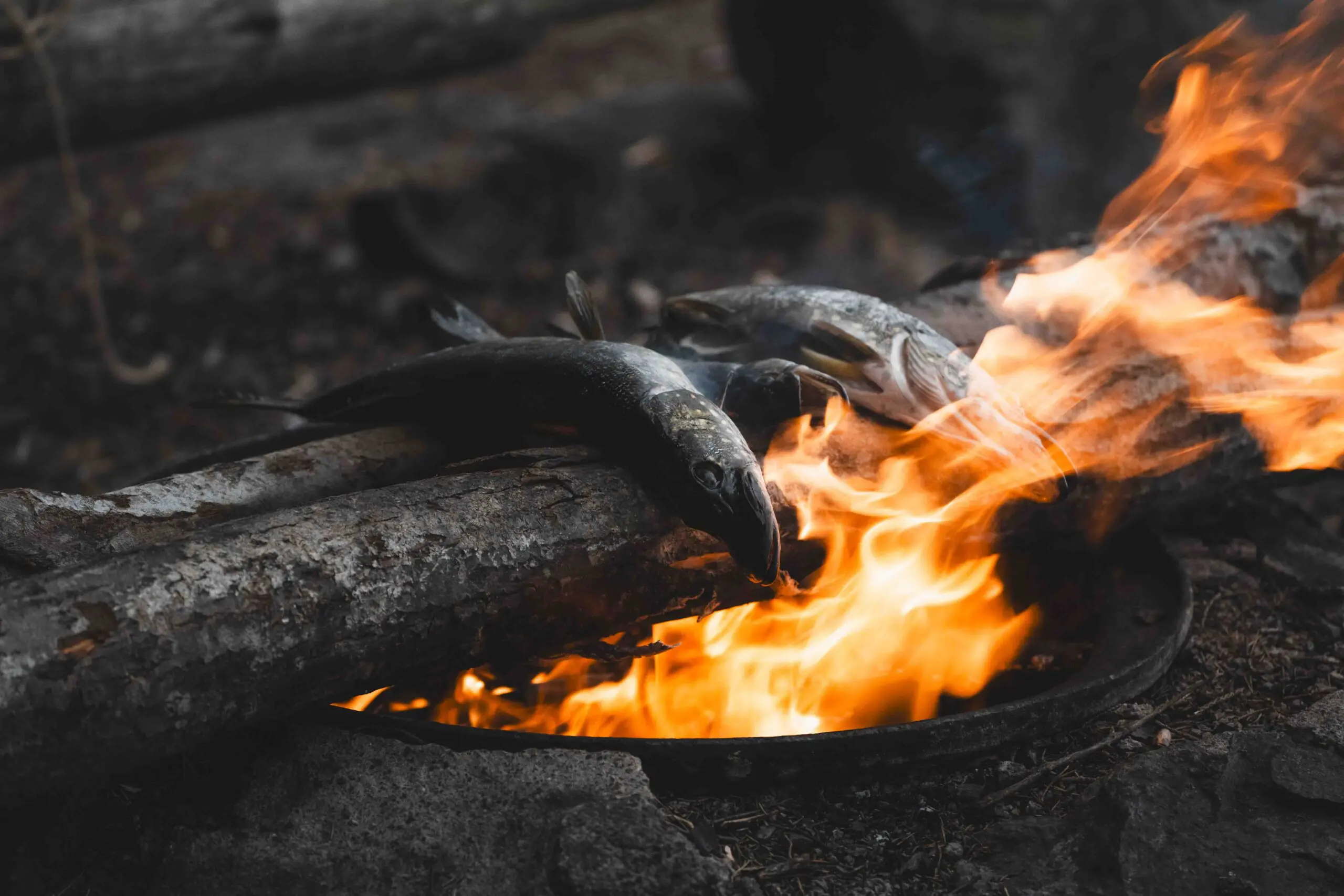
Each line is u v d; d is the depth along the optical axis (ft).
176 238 16.72
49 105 12.37
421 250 15.34
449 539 7.97
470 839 7.81
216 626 7.68
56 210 17.61
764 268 15.46
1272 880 7.81
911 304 9.25
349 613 7.82
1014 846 8.01
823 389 8.32
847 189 16.61
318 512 7.94
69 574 7.64
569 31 24.66
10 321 14.60
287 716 7.92
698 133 17.57
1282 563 9.12
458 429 8.66
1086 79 14.23
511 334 14.16
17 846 7.93
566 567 8.06
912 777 8.21
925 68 15.07
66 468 11.91
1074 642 8.95
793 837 8.02
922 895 7.89
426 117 20.92
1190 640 8.74
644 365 8.23
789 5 15.97
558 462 8.22
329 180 18.49
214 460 9.17
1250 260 9.39
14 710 7.48
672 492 8.08
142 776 8.05
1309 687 8.54
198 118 13.74
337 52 14.21
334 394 8.86
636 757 8.02
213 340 14.25
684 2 24.75
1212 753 8.11
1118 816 7.98
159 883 7.84
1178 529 9.39
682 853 7.73
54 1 12.45
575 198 16.20
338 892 7.77
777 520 8.27
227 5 13.25
